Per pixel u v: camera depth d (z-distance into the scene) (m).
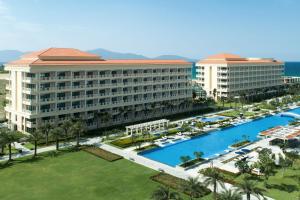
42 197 56.44
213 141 99.88
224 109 155.75
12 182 63.12
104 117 108.62
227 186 61.28
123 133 104.81
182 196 57.00
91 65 111.75
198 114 142.12
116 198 56.12
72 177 66.00
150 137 100.06
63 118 105.31
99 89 116.62
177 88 147.50
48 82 101.12
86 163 75.00
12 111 107.94
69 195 57.34
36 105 98.25
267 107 156.88
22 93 101.81
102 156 79.31
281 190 59.25
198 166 74.12
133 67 127.00
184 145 95.12
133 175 67.50
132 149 87.31
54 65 101.06
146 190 59.62
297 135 90.62
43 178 65.31
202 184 54.56
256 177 66.12
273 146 90.31
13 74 106.50
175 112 145.12
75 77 108.12
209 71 194.75
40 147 87.50
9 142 74.81
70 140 95.56
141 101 130.62
